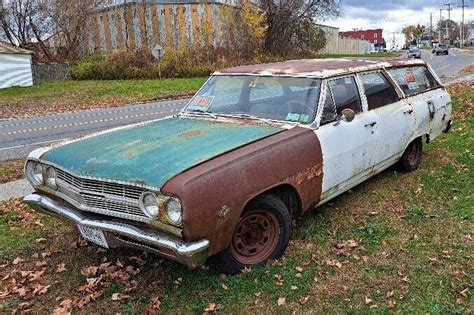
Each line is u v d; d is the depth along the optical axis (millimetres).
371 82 5551
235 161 3758
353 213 5348
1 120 17062
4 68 29656
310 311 3594
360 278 4000
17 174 7953
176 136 4344
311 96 4750
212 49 36094
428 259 4238
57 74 34594
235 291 3871
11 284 4219
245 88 5184
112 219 3787
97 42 41438
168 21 38844
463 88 14969
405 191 5926
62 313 3725
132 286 4059
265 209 4105
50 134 13234
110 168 3750
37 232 5320
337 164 4750
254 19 37375
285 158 4141
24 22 37906
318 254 4438
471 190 5820
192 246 3428
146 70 32781
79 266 4492
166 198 3412
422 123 6348
